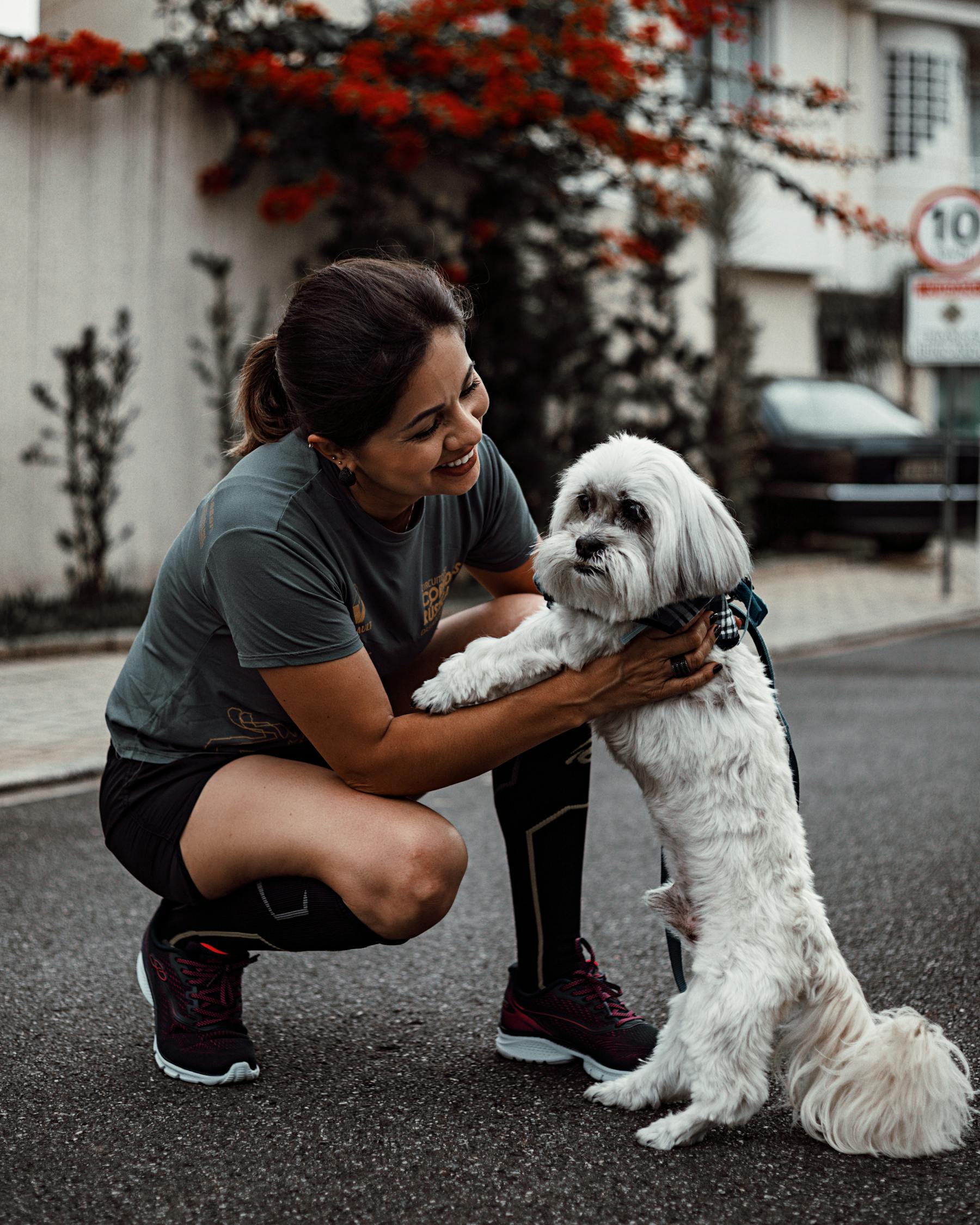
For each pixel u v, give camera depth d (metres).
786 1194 2.00
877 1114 2.07
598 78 8.49
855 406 11.49
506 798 2.46
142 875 2.45
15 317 7.42
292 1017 2.74
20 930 3.27
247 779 2.33
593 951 2.81
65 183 7.57
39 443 7.56
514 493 2.66
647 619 2.16
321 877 2.27
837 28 16.03
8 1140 2.18
